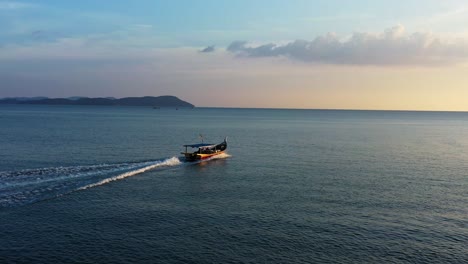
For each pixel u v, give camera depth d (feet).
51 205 144.46
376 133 527.40
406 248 115.44
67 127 496.23
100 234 120.47
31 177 181.68
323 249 113.70
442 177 211.20
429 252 113.19
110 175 193.26
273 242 117.70
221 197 163.84
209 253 109.70
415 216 142.72
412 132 561.02
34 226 124.26
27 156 247.50
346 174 215.92
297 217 139.44
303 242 118.11
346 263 105.70
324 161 261.24
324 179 201.57
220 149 286.87
